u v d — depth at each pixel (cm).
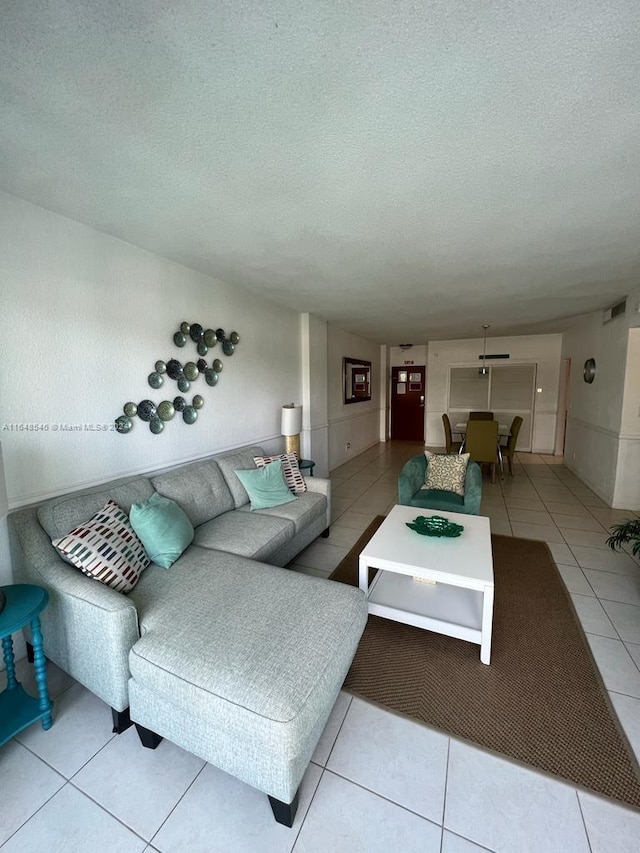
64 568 162
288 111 127
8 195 181
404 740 146
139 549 184
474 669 182
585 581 259
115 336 236
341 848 112
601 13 94
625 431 396
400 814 120
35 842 114
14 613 137
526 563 286
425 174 167
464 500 310
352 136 141
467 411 764
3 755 140
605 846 111
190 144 145
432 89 118
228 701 115
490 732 148
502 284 346
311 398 484
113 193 182
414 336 713
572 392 583
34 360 195
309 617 148
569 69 110
